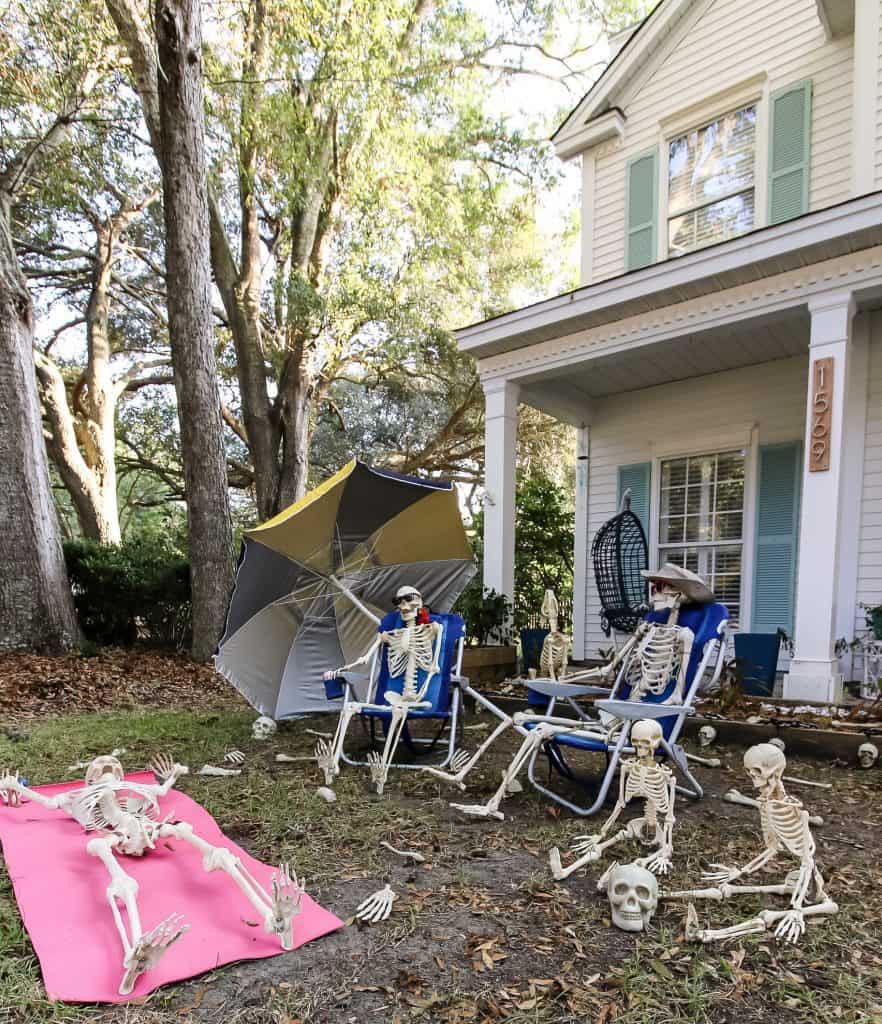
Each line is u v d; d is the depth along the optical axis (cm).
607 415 1028
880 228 596
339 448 2241
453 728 486
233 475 1941
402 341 1630
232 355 1833
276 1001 209
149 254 1812
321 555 580
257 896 256
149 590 1155
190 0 934
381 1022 200
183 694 832
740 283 688
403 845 339
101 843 265
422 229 1505
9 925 252
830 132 814
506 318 841
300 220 1478
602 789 376
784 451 852
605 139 1023
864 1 726
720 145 912
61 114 1129
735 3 893
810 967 231
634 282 740
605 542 756
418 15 1400
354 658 628
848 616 748
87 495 1545
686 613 441
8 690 759
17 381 959
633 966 229
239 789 427
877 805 405
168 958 228
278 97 1175
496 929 255
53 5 976
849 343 628
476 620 812
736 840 346
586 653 1027
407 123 1311
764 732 532
